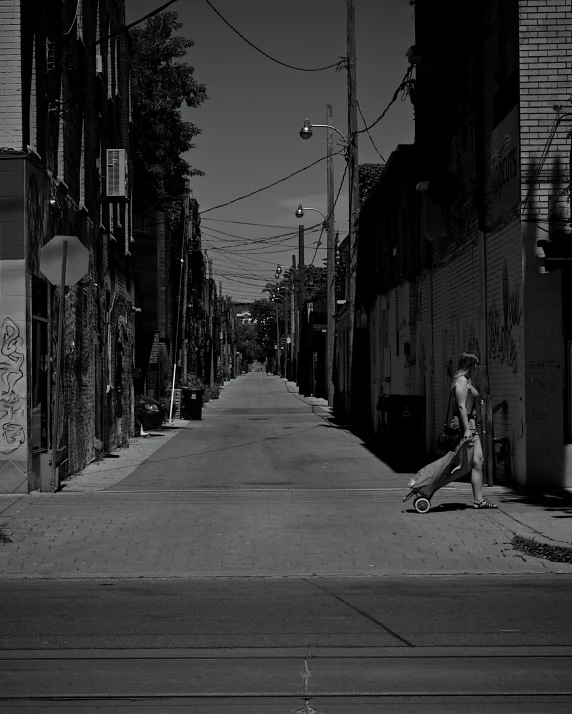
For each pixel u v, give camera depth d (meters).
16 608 8.06
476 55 16.86
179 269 45.38
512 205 14.67
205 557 10.27
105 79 22.89
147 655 6.53
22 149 14.43
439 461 12.64
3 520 11.98
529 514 12.27
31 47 15.02
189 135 35.16
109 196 21.52
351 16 29.41
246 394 69.88
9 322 14.17
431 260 21.53
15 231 14.14
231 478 17.45
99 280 21.56
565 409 14.29
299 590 8.83
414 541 10.88
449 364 19.73
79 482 16.70
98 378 21.50
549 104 14.26
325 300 67.56
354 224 30.14
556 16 14.29
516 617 7.59
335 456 21.80
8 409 14.21
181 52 35.00
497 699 5.57
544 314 14.16
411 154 23.77
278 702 5.53
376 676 6.02
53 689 5.78
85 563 10.02
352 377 30.97
